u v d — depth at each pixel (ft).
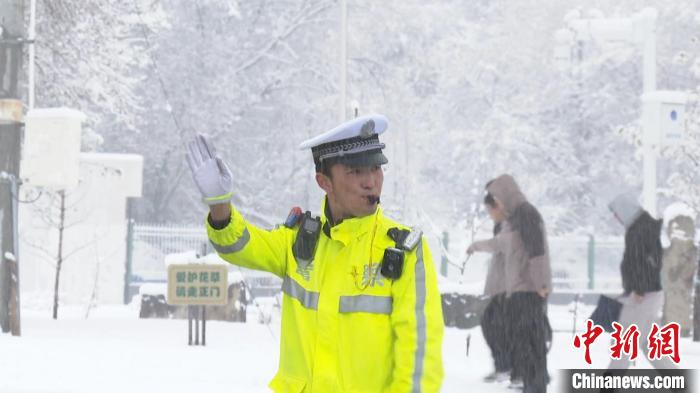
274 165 225.76
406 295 16.92
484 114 239.50
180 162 216.33
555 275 151.12
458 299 83.71
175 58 216.13
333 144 17.58
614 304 47.78
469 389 47.62
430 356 16.62
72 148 65.41
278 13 228.43
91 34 127.44
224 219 17.88
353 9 227.20
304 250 17.88
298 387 17.61
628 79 222.89
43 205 114.62
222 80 217.15
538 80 229.25
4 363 43.52
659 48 205.87
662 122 95.20
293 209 18.69
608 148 222.48
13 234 59.88
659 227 46.50
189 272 61.16
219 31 225.56
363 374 17.02
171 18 217.97
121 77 142.41
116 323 73.15
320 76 226.99
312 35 228.02
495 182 47.85
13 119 60.54
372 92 227.61
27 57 105.81
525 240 46.11
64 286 113.09
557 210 216.74
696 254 76.13
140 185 116.06
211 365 48.44
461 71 238.48
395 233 17.24
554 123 227.81
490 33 242.17
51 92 116.67
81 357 47.32
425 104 242.58
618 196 46.80
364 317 17.02
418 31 233.76
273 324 80.02
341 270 17.46
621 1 214.90
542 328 46.32
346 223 17.52
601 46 215.51
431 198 241.35
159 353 51.42
